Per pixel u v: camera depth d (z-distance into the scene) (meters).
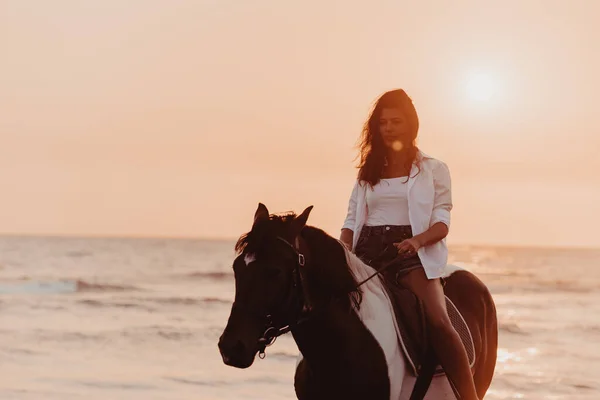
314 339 5.80
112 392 19.11
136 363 23.75
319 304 5.74
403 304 6.27
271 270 5.42
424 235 6.27
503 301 49.31
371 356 5.88
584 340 31.94
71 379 20.81
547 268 94.50
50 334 30.42
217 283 57.75
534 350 29.00
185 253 111.31
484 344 7.21
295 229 5.61
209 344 28.23
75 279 59.41
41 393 18.83
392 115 6.51
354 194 6.80
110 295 47.47
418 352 6.23
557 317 40.31
